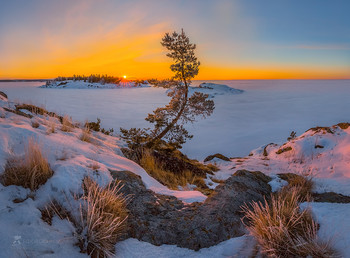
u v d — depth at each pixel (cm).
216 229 321
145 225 320
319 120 17562
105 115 15212
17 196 296
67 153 428
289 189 428
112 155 555
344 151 1051
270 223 288
